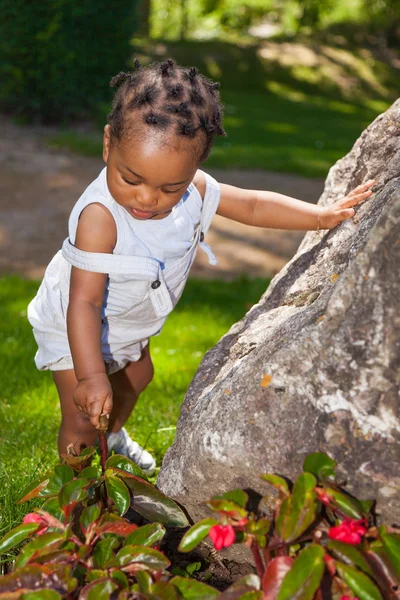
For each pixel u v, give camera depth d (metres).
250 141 11.19
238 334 2.25
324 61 20.34
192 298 5.28
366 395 1.56
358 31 23.92
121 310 2.24
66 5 9.47
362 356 1.55
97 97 10.16
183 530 2.00
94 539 1.66
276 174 9.10
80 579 1.63
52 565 1.55
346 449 1.58
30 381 3.66
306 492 1.50
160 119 1.82
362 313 1.55
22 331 4.40
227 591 1.54
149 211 1.95
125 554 1.61
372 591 1.43
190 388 2.17
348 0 26.47
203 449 1.73
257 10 25.19
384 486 1.56
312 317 1.69
